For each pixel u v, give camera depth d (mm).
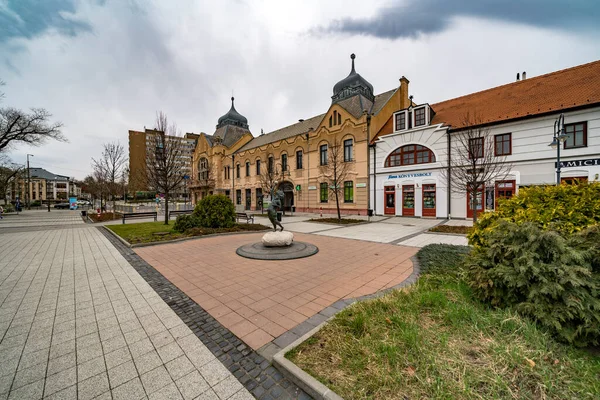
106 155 28875
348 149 23406
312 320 3693
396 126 20656
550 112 14219
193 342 3191
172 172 16625
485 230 4746
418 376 2322
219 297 4559
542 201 4441
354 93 25750
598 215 3789
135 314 3961
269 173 25672
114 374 2621
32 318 3840
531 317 3066
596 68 15258
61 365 2762
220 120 45312
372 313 3537
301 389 2391
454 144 17562
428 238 10406
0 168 37438
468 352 2680
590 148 13336
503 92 18562
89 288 5070
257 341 3182
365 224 15672
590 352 2699
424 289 4297
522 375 2311
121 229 12969
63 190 89875
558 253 3104
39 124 24562
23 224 17125
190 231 11383
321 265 6441
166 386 2447
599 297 2842
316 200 25766
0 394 2336
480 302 3742
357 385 2293
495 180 15664
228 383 2482
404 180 19844
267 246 8203
